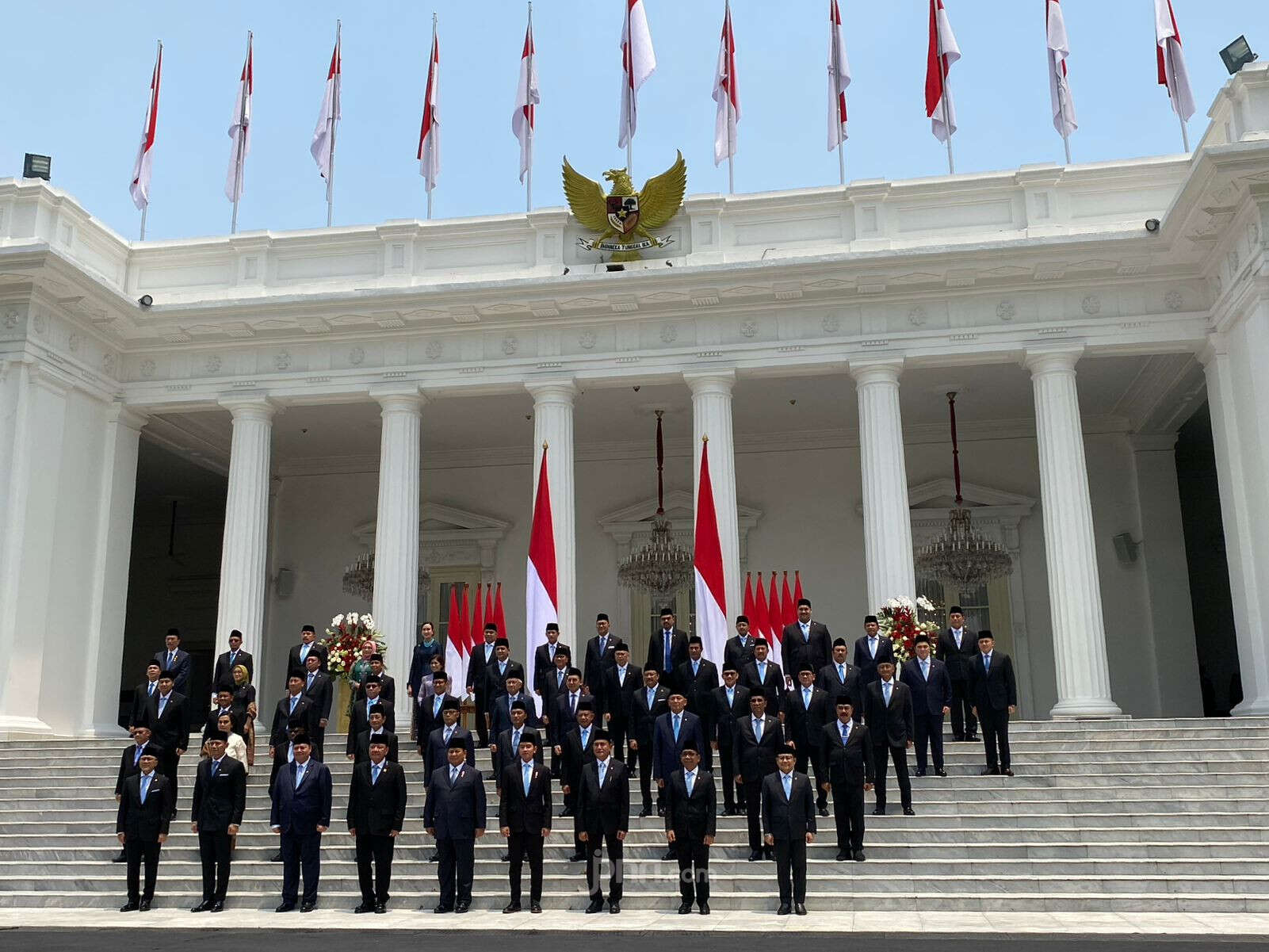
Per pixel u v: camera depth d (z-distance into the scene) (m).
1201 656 27.98
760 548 27.17
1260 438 18.03
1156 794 14.33
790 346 21.34
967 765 15.66
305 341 22.84
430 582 28.28
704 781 11.97
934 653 17.27
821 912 11.90
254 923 11.51
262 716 27.92
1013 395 24.94
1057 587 19.81
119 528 22.81
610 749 12.48
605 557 27.75
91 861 14.54
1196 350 20.69
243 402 22.69
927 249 20.28
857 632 26.39
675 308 21.73
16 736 19.42
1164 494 25.75
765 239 22.00
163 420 24.62
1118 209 21.02
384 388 22.39
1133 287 20.69
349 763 16.72
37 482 20.75
